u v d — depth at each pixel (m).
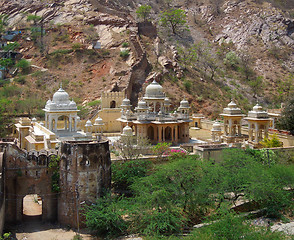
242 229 21.86
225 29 124.00
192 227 25.59
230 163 31.94
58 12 115.81
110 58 88.94
